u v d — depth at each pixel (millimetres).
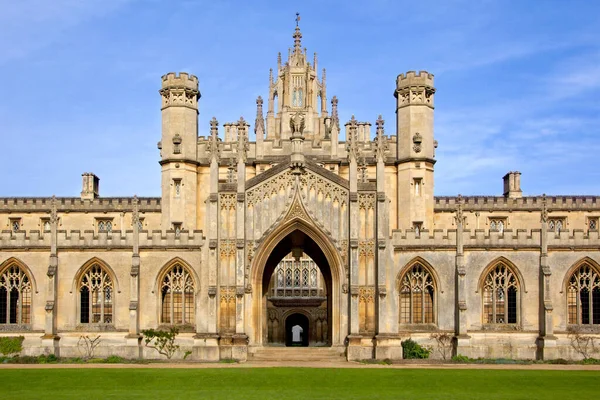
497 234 72625
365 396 46750
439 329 71875
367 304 70500
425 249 72500
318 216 72000
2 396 46969
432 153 86938
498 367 63469
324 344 96938
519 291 72188
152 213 92438
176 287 73312
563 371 60219
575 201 91812
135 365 65500
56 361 69188
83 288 73875
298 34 102875
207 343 69875
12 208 93750
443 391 49000
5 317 73812
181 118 87375
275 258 77000
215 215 71625
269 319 97625
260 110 88875
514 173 97375
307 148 88625
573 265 72188
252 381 53750
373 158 87750
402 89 86812
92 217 93250
